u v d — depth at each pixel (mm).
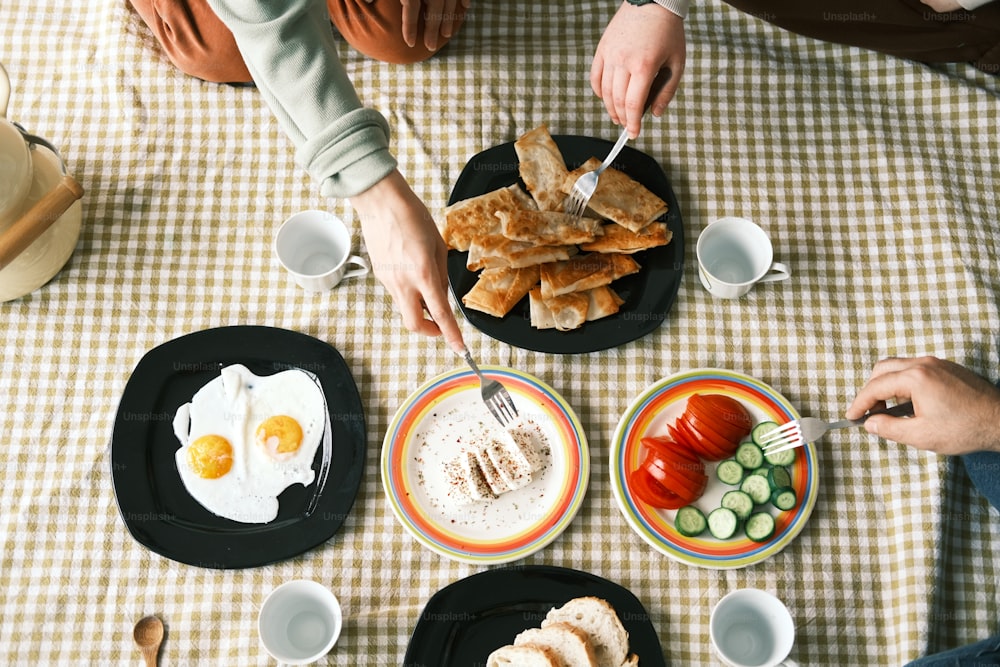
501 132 2395
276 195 2354
